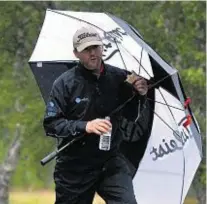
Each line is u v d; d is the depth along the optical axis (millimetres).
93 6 42188
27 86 42594
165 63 16141
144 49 16250
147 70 16391
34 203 48500
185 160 17422
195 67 42688
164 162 17516
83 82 14891
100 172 15430
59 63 17188
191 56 42219
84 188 15477
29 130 42406
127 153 17328
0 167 40875
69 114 15047
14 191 47469
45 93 17172
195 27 42688
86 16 17547
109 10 42250
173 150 17391
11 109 42625
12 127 41906
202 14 42031
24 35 42344
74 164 15273
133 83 15203
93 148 15086
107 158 15336
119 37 16922
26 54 42531
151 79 16250
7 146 42281
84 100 14922
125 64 16703
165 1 42312
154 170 17625
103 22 17297
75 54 14805
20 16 42156
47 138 43094
